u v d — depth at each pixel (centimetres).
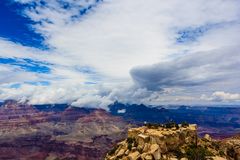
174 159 13088
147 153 13100
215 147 15500
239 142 16375
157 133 14075
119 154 13800
